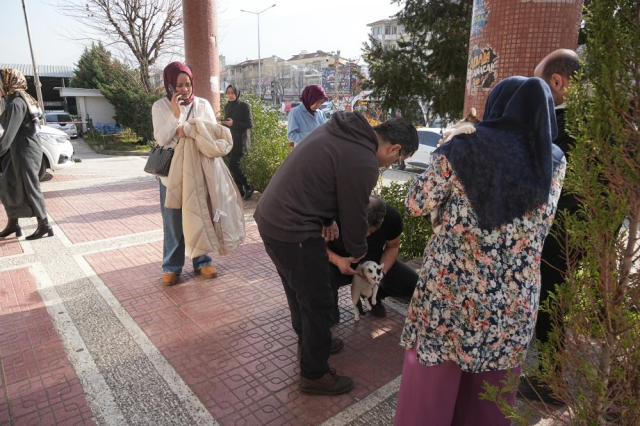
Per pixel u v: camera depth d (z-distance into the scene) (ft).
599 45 4.28
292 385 8.71
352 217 7.32
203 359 9.58
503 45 9.79
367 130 7.22
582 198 4.99
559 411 7.59
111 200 25.16
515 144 5.19
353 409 8.05
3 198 17.19
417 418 5.94
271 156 24.00
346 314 11.73
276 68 223.30
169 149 12.46
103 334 10.59
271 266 14.90
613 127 4.29
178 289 13.08
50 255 15.99
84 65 82.07
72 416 7.86
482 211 5.13
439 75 20.67
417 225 14.65
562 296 5.51
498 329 5.37
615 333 4.88
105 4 54.44
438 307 5.58
